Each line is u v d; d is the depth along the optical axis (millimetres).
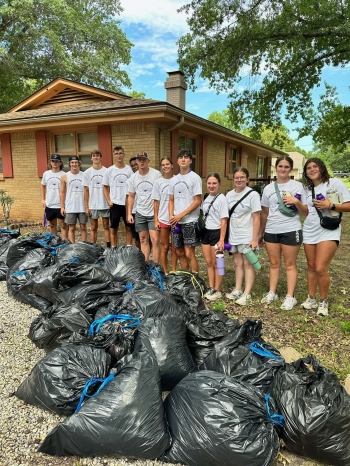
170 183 4445
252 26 13539
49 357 2311
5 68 18594
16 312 3805
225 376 2049
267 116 15898
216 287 4371
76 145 9242
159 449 1788
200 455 1729
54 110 9477
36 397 2215
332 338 3316
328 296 4516
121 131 8328
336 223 3504
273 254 4051
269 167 21625
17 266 4371
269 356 2369
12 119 8930
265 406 1896
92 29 20969
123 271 3812
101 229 9055
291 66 14766
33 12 17328
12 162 9969
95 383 2090
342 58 13812
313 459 1864
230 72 14320
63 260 4082
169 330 2471
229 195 4160
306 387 1948
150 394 1890
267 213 4141
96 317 2863
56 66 19781
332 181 3545
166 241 4727
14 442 1992
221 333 2709
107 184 5906
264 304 4148
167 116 7492
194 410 1840
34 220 10000
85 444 1798
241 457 1659
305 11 12812
